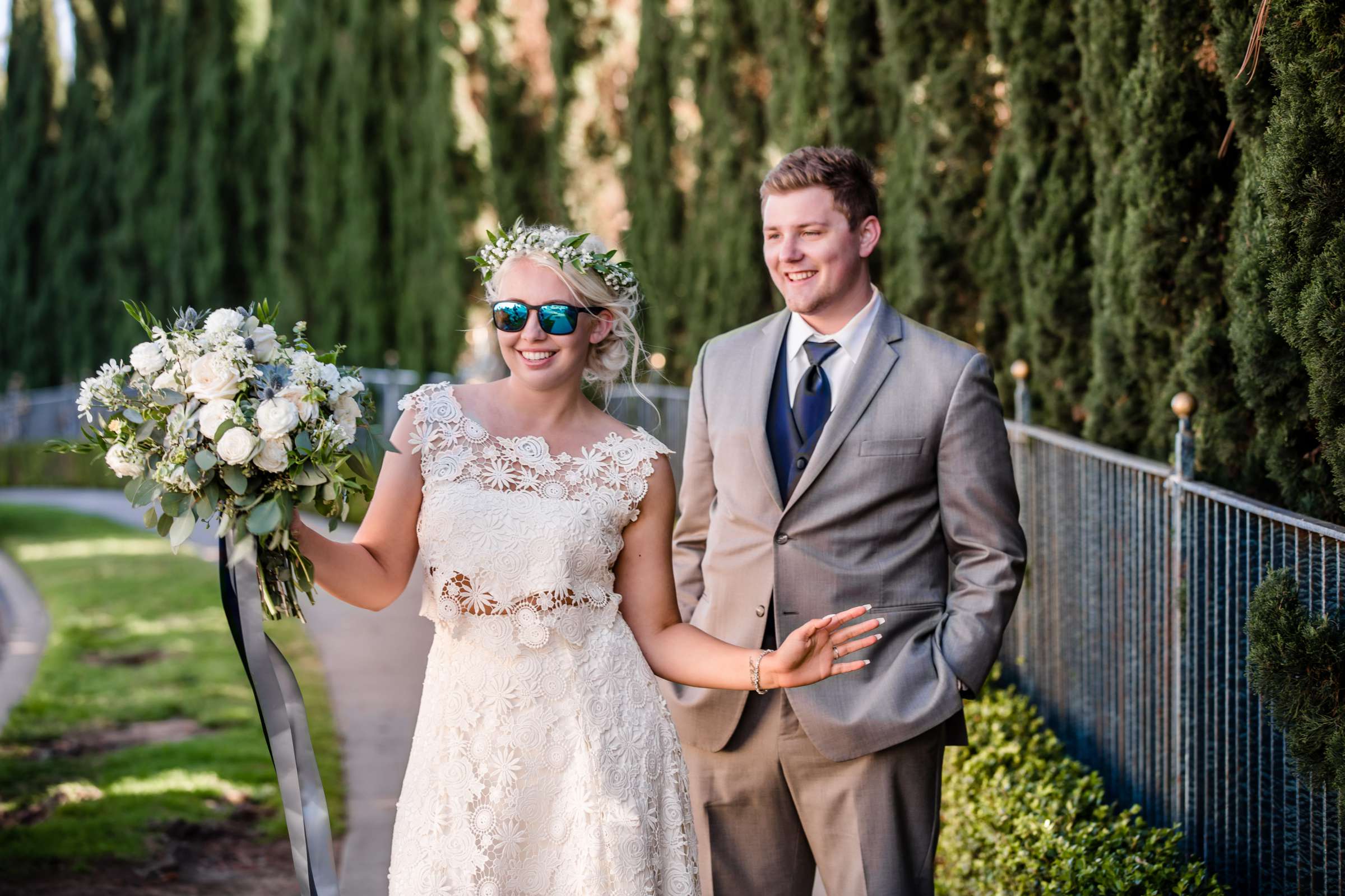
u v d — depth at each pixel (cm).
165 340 220
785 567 284
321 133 1545
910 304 561
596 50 1077
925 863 280
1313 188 244
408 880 225
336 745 526
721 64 780
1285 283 252
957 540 283
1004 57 470
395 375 1385
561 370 238
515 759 225
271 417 209
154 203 2017
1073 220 455
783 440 292
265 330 222
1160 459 380
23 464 2333
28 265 2369
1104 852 309
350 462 224
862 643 237
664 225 870
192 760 505
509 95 1185
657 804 236
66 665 703
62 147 2291
